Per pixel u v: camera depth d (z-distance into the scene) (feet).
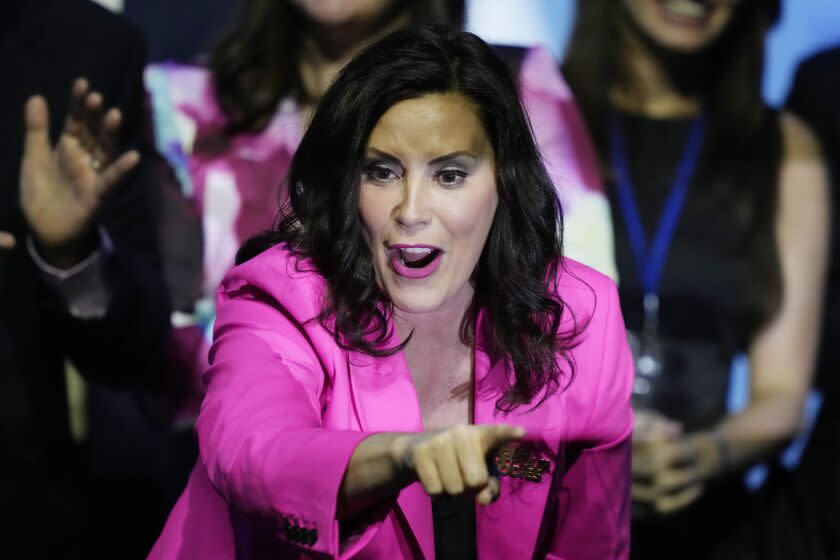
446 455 11.47
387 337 15.99
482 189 15.47
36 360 23.20
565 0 30.04
